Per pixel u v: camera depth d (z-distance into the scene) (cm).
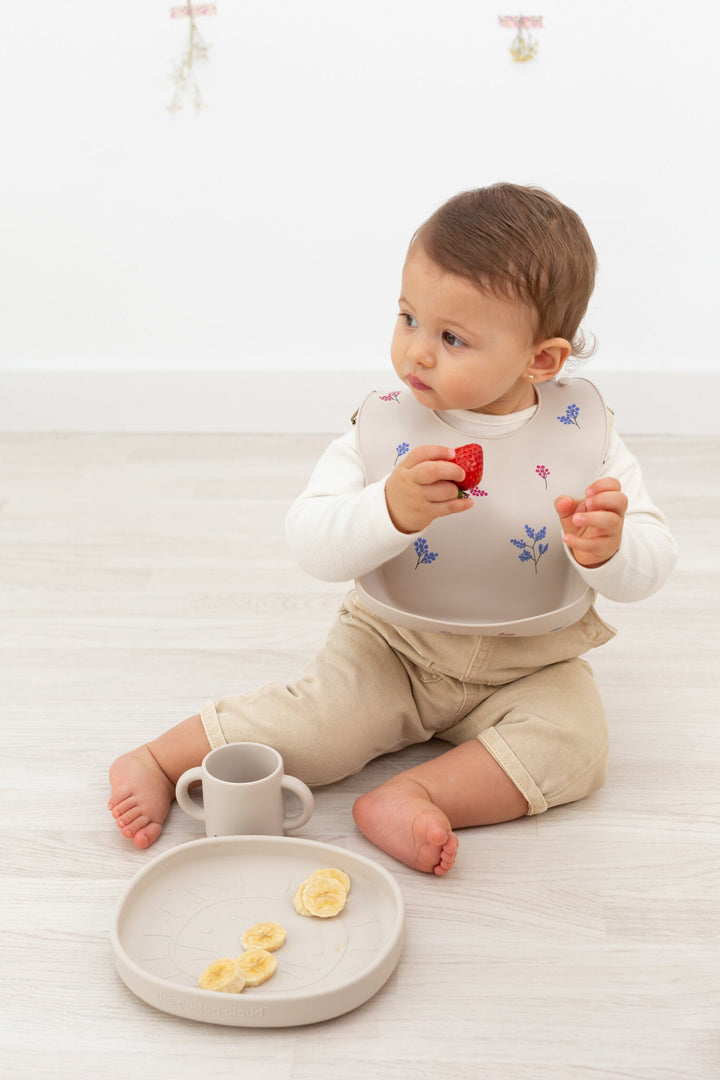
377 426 127
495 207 114
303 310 240
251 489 217
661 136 223
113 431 249
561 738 125
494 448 124
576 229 118
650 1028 100
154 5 220
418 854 117
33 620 170
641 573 119
